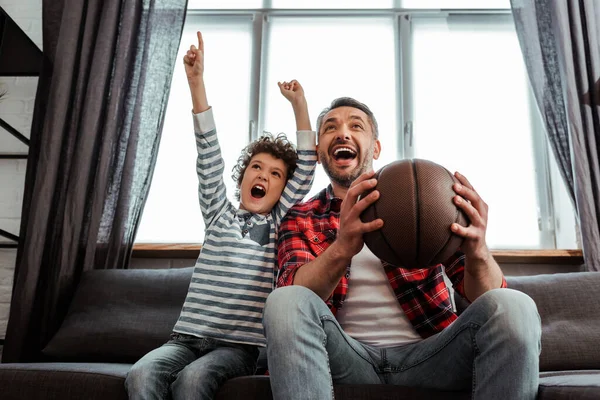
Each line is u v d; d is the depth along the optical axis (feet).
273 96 7.57
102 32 6.90
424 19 7.84
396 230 2.82
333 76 7.65
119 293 5.32
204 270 4.40
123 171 6.42
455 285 3.60
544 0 6.89
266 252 4.50
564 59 6.43
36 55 7.13
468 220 2.94
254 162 4.89
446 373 3.08
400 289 3.70
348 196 3.10
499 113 7.42
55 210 6.34
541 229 6.95
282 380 2.75
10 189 7.18
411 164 3.01
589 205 5.93
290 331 2.85
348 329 3.71
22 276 5.93
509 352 2.69
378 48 7.75
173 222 7.22
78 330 5.08
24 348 5.72
